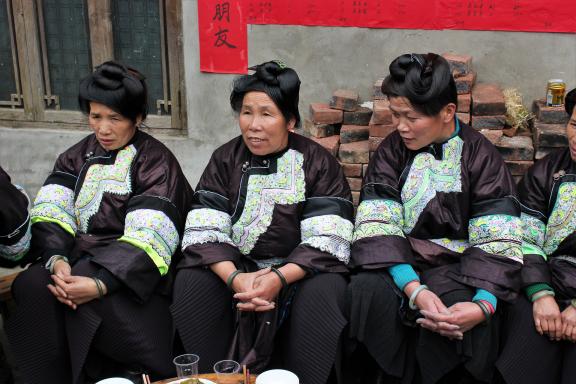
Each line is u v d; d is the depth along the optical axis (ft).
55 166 10.61
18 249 9.77
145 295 9.56
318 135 13.35
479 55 13.14
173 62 14.60
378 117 12.43
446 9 12.98
